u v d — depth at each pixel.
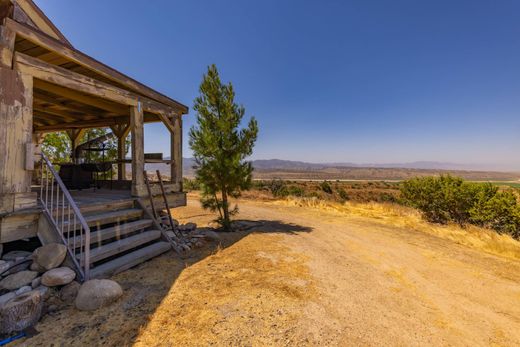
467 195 8.66
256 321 2.78
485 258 5.29
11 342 2.31
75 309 2.87
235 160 6.81
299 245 5.84
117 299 3.12
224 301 3.18
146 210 5.45
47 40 3.73
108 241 4.61
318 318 2.90
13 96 3.38
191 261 4.62
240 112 7.27
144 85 5.70
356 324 2.83
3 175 3.28
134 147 5.57
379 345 2.50
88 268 3.38
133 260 4.23
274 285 3.68
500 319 3.06
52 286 3.05
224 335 2.52
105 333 2.50
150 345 2.35
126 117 7.71
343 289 3.70
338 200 15.37
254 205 13.12
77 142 9.32
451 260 5.14
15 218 3.43
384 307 3.24
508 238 6.88
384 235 7.16
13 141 3.38
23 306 2.47
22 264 3.26
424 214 9.96
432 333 2.73
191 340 2.43
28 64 3.56
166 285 3.59
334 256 5.17
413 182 10.55
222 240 6.11
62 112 7.66
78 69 4.71
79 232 4.11
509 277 4.31
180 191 6.96
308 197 15.66
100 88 4.71
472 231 7.62
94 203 4.66
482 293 3.73
